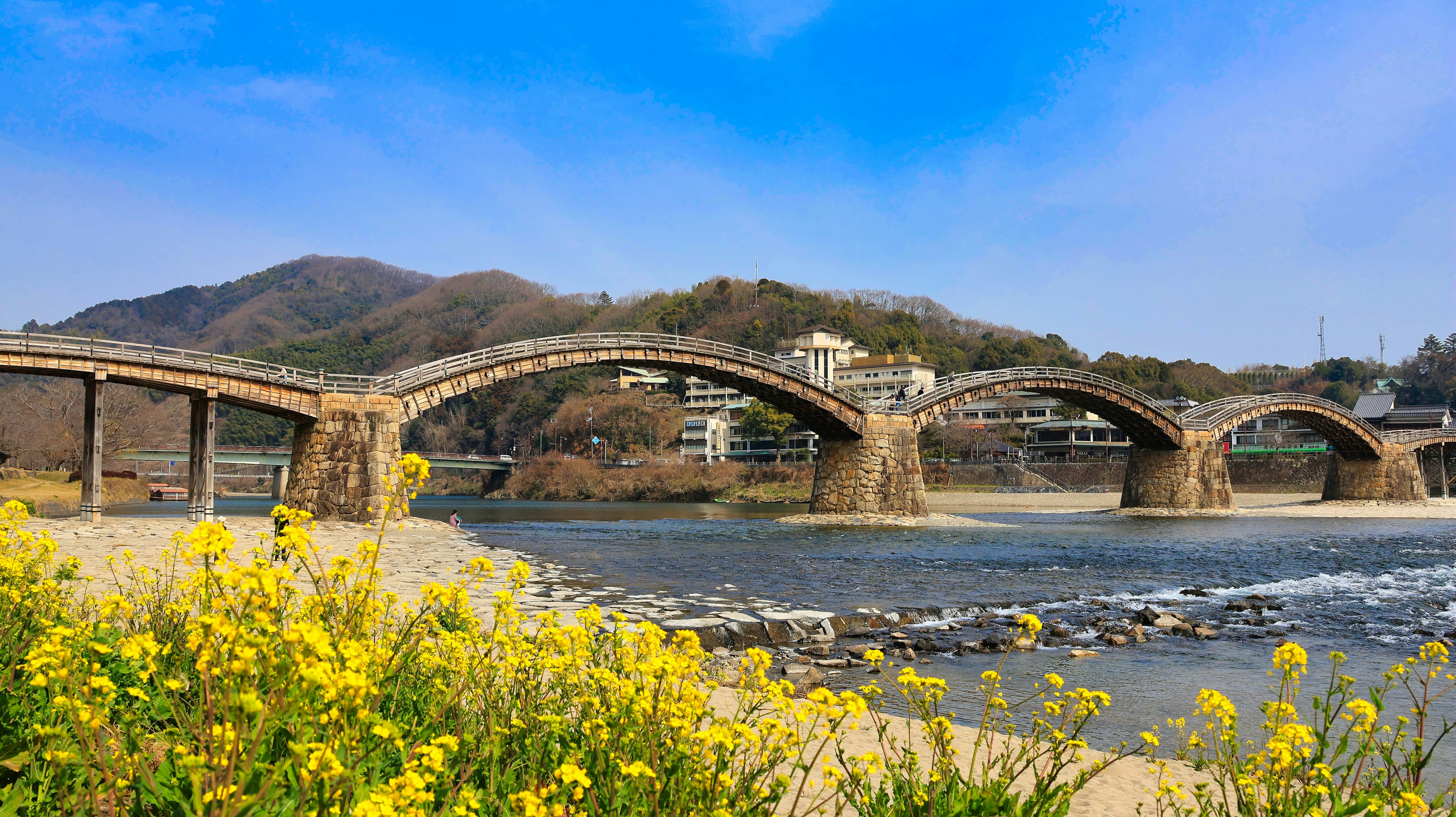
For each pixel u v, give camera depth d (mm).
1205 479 79562
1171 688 14578
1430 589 29141
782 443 129000
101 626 6531
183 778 4125
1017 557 38062
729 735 4238
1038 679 15281
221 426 177875
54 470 99125
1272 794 4949
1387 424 118312
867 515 63594
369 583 4469
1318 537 51469
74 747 4371
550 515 80562
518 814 3578
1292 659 5281
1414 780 5426
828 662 16266
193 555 3465
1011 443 124312
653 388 174875
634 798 4316
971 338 193125
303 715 3365
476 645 5867
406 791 3172
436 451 165250
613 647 6301
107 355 40406
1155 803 7566
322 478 46469
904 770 5836
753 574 29891
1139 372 150750
